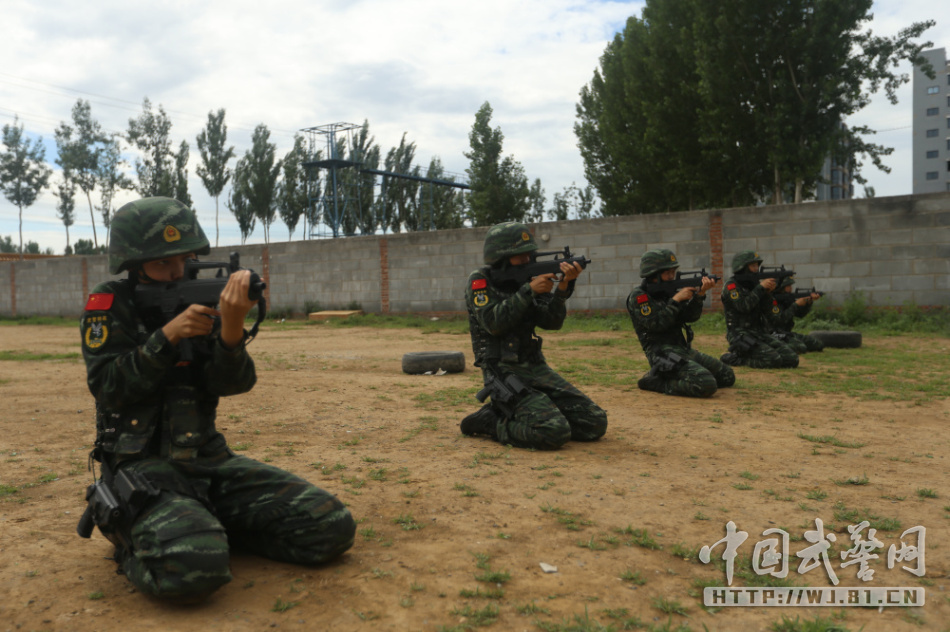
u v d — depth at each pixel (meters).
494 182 38.31
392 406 6.62
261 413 6.24
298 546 2.65
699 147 25.80
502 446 4.88
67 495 3.80
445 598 2.41
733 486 3.81
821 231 15.47
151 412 2.57
